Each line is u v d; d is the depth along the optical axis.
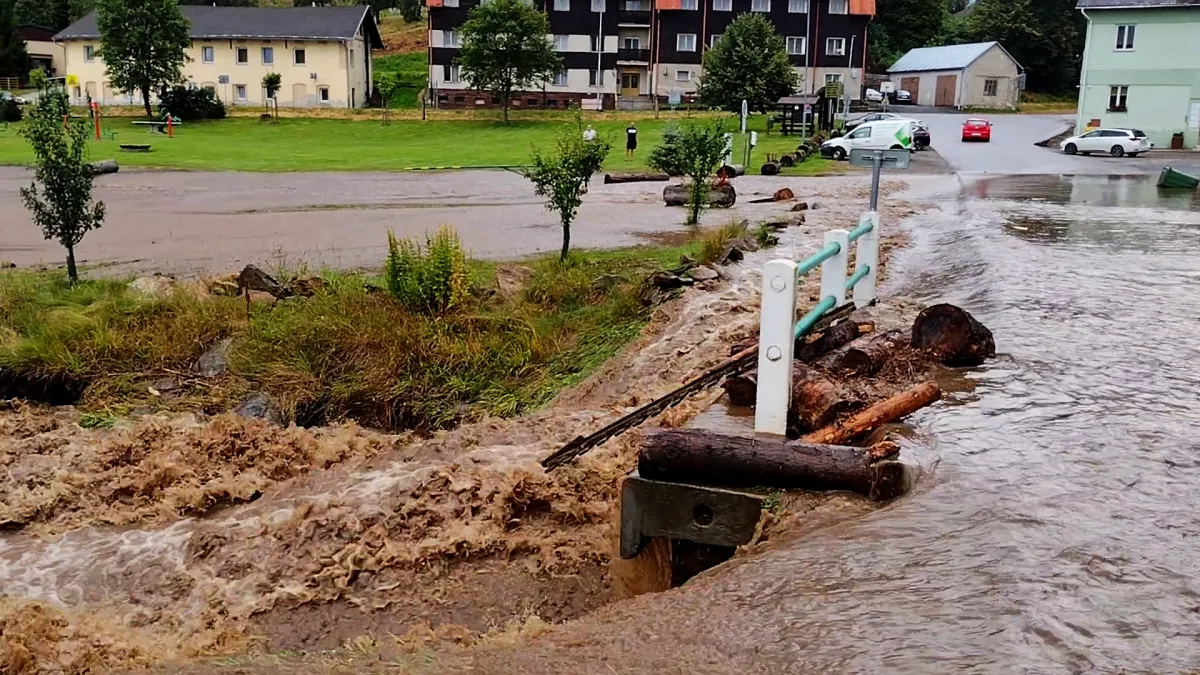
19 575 6.43
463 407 9.96
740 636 3.49
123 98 66.69
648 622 3.71
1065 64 79.31
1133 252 13.20
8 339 10.57
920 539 4.25
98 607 5.99
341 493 7.38
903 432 5.73
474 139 49.59
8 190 25.92
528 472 7.18
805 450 4.98
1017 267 11.76
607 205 23.58
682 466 5.09
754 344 7.85
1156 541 4.21
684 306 11.44
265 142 49.19
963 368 7.16
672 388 9.09
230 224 19.66
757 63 50.62
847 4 64.12
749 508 4.95
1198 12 44.59
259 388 10.10
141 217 20.70
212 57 66.62
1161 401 6.39
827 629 3.48
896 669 3.17
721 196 22.75
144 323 11.09
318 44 66.00
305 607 5.88
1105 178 29.33
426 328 10.91
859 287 8.98
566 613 5.66
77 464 8.34
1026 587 3.73
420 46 85.38
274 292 12.07
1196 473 5.08
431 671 3.60
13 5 88.12
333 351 10.59
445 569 6.20
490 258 15.33
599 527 6.54
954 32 88.75
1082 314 9.10
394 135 52.84
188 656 5.21
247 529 6.92
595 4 64.69
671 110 60.56
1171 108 46.03
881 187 26.77
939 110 66.69
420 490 7.20
